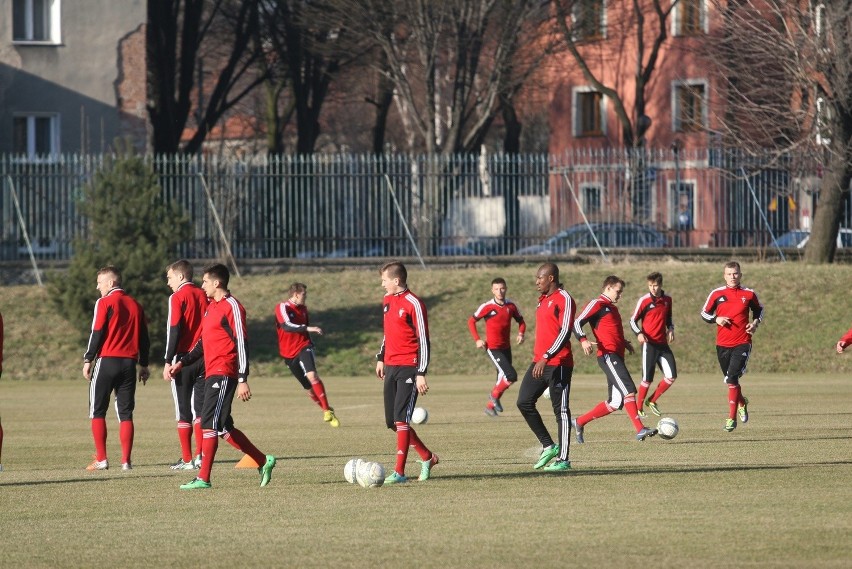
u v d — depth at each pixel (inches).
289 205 4490.7
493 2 5103.3
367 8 5007.4
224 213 4409.5
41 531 1078.4
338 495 1283.2
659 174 4650.6
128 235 3646.7
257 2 5723.4
